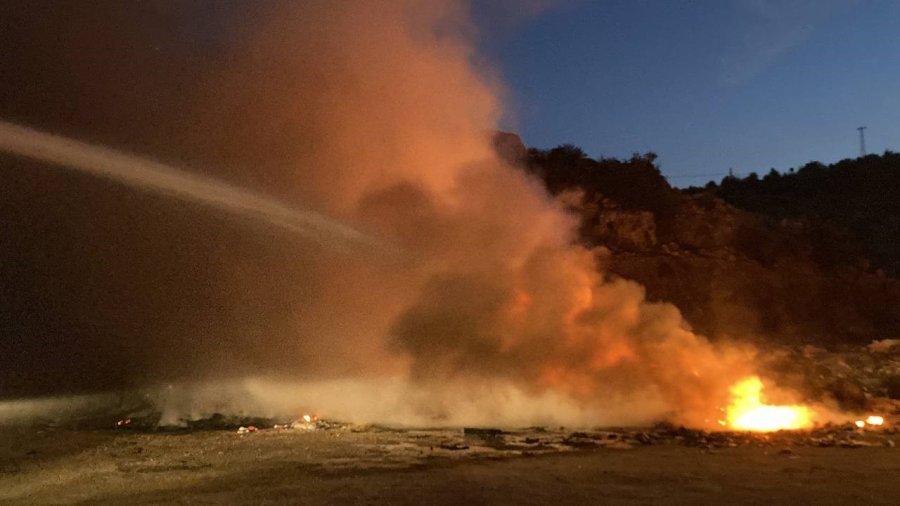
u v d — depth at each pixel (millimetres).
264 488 6957
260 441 9852
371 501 6348
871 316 23828
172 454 8984
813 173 51469
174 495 6773
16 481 7586
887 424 11359
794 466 7773
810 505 6113
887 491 6590
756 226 25922
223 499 6543
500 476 7344
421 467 7871
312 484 7078
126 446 9602
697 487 6785
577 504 6184
